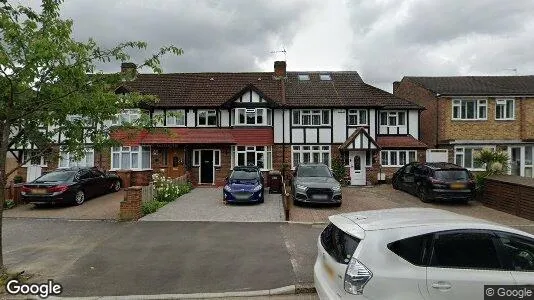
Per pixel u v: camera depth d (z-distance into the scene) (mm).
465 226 4254
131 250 8328
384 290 3889
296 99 23406
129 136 9078
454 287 3941
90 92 7273
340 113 23141
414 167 17453
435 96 23641
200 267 7180
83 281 6453
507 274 4051
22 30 6461
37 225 10984
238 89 24609
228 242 9039
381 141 23062
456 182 14555
